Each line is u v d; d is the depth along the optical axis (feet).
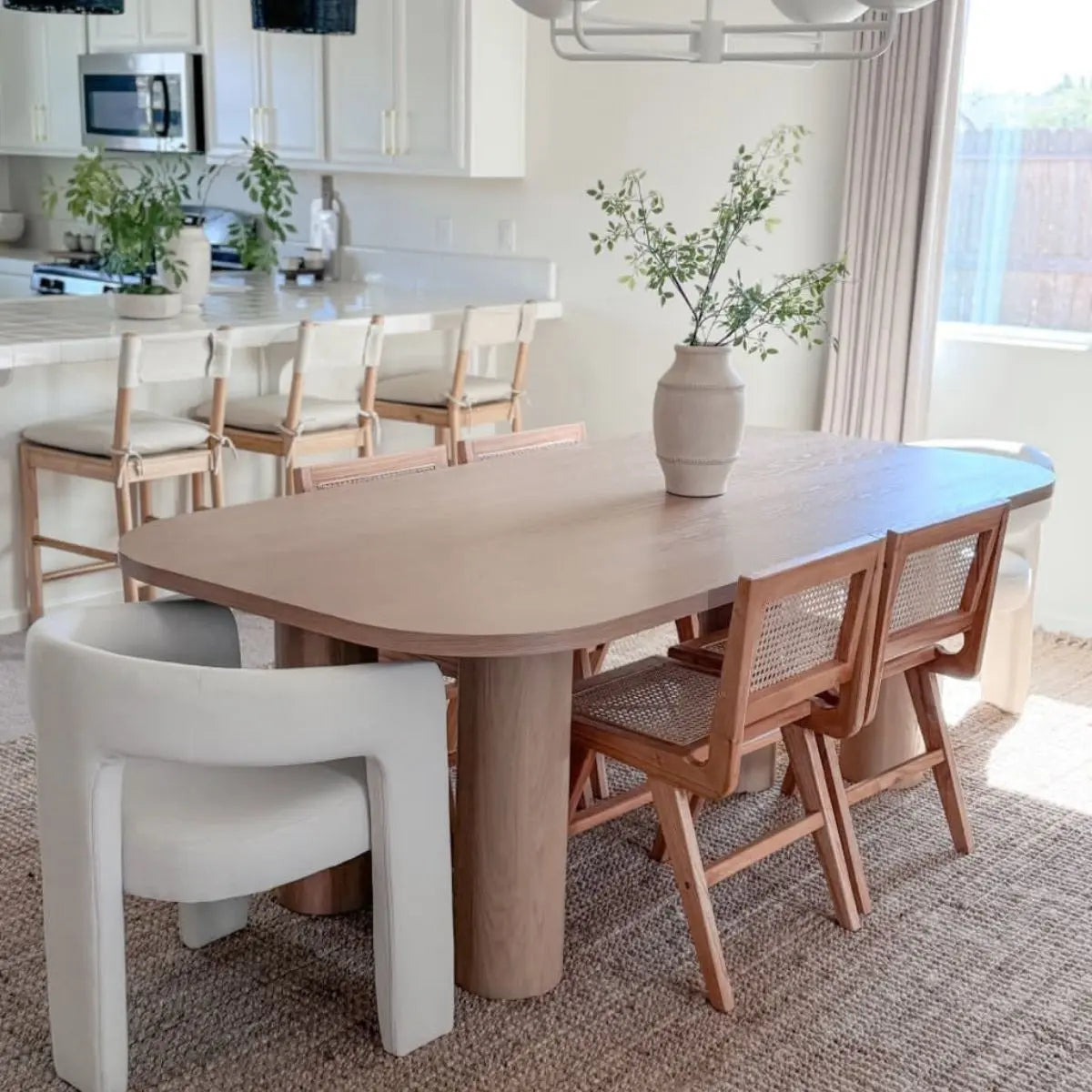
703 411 9.21
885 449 11.30
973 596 9.04
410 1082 7.18
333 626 6.71
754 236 15.84
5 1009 7.77
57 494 14.20
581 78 16.72
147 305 14.32
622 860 9.67
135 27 19.31
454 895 7.93
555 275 17.40
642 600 7.06
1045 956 8.57
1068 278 14.43
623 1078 7.25
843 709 8.20
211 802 6.90
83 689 6.38
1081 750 11.76
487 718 7.52
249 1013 7.77
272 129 18.25
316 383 15.90
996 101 14.48
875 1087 7.25
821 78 14.99
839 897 8.78
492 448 10.86
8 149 21.34
